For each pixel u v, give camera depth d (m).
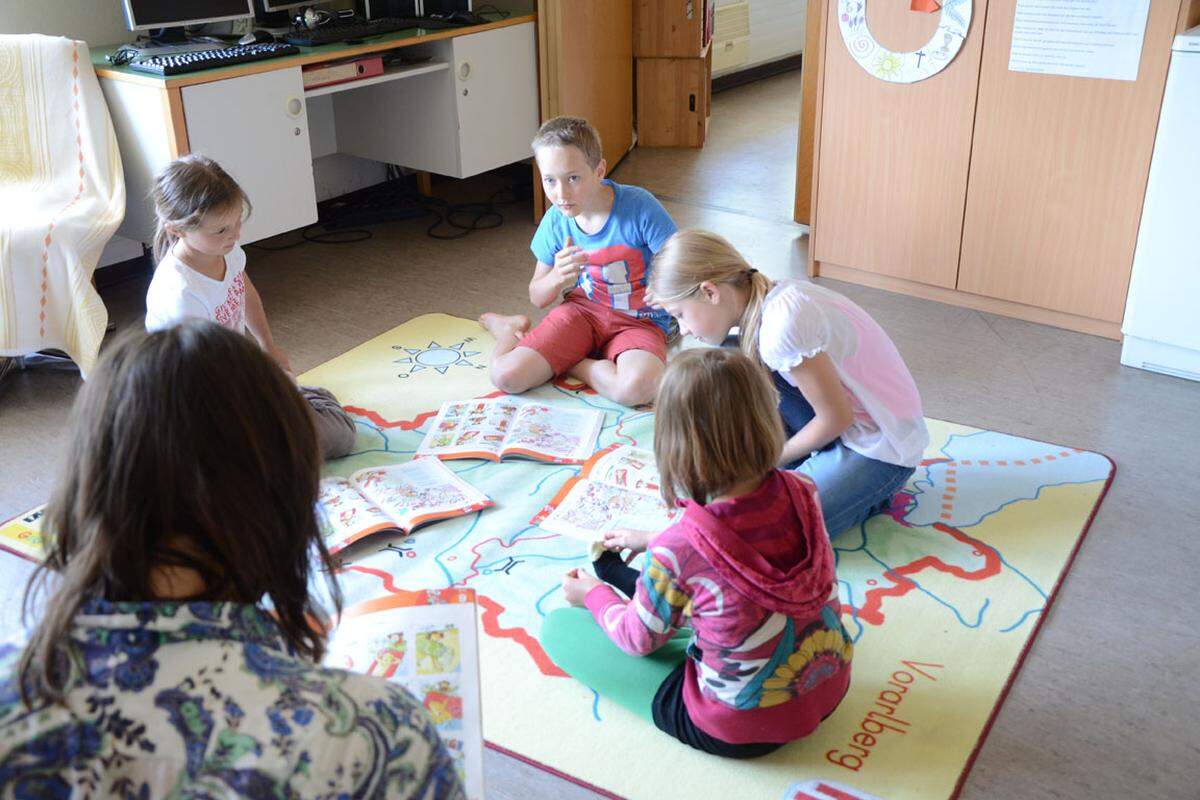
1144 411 2.56
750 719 1.47
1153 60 2.60
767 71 6.29
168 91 2.78
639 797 1.51
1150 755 1.57
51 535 0.71
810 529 1.43
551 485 2.26
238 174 3.02
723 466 1.37
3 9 3.04
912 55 2.97
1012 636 1.81
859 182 3.21
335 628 1.15
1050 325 3.03
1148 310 2.68
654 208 2.60
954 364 2.82
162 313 2.24
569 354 2.68
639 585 1.46
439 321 3.10
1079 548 2.05
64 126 2.83
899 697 1.68
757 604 1.38
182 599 0.69
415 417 2.57
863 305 3.19
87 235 2.67
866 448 2.03
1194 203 2.52
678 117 4.88
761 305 1.93
